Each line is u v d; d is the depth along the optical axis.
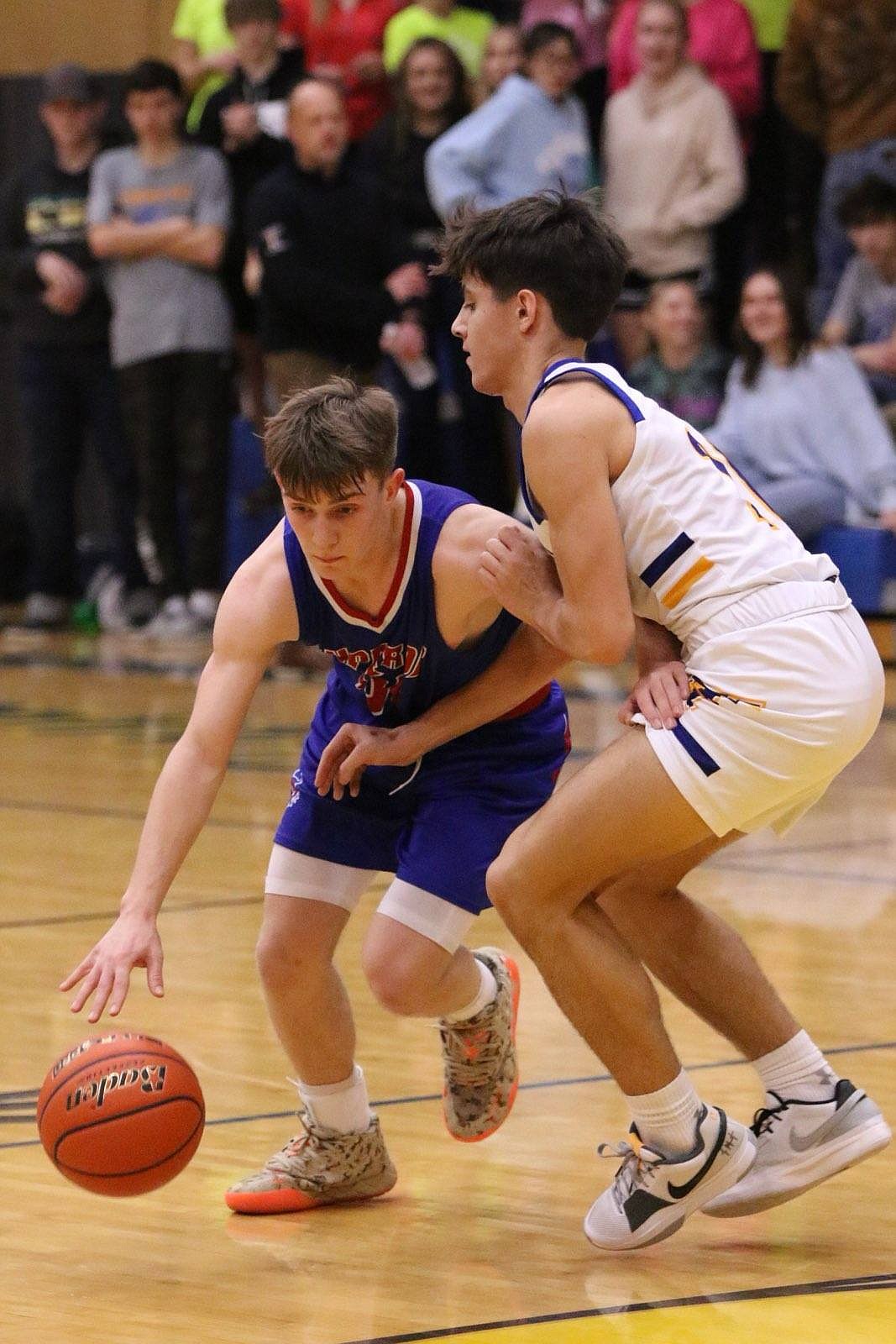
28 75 37.69
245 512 29.56
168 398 28.73
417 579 7.63
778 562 7.15
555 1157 8.53
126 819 16.84
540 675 7.87
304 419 7.18
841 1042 9.99
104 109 31.66
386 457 7.31
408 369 26.53
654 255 26.53
